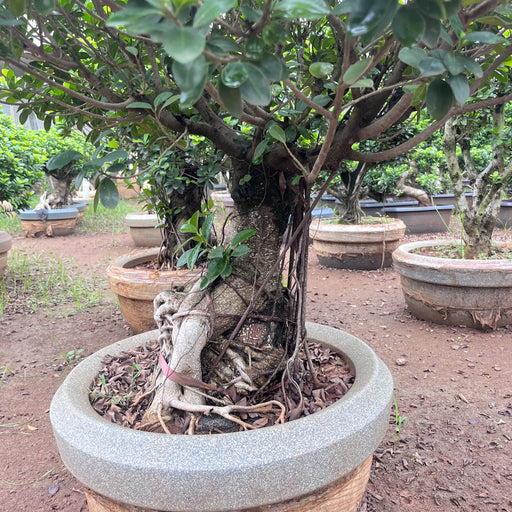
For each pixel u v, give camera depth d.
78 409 1.50
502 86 3.68
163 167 3.34
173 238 3.73
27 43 1.18
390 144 4.99
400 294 5.01
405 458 2.23
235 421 1.51
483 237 4.16
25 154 5.54
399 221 6.12
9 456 2.36
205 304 1.75
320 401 1.70
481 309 3.69
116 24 0.60
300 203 1.76
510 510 1.88
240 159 1.70
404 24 0.72
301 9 0.68
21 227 9.83
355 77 0.84
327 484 1.32
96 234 9.29
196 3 0.65
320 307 4.65
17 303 4.80
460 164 9.52
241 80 0.70
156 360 1.99
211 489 1.20
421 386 2.94
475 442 2.33
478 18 0.98
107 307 4.72
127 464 1.23
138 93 1.43
